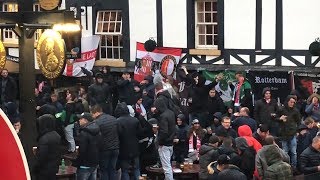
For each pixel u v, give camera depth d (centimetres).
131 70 2255
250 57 2053
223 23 2089
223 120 1383
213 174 1049
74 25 1032
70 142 1733
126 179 1381
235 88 1964
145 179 1391
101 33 2330
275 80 1992
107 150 1309
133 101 1950
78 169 1259
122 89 1959
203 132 1490
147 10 2225
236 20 2070
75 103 1755
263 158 1101
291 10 1997
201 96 1777
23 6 1047
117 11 2309
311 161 1248
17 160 234
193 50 2128
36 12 1038
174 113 1436
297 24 1992
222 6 2088
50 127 1119
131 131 1362
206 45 2147
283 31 2011
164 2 2192
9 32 2484
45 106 1571
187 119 1836
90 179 1285
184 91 2003
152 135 1416
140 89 1958
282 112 1571
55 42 1022
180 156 1501
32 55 1066
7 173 233
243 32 2062
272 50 2027
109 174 1345
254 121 1487
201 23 2145
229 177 974
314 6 1970
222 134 1345
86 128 1244
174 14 2180
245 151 1212
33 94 1073
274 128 1593
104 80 2019
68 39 1399
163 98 1458
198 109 1783
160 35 2203
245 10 2055
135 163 1412
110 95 1947
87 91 2125
